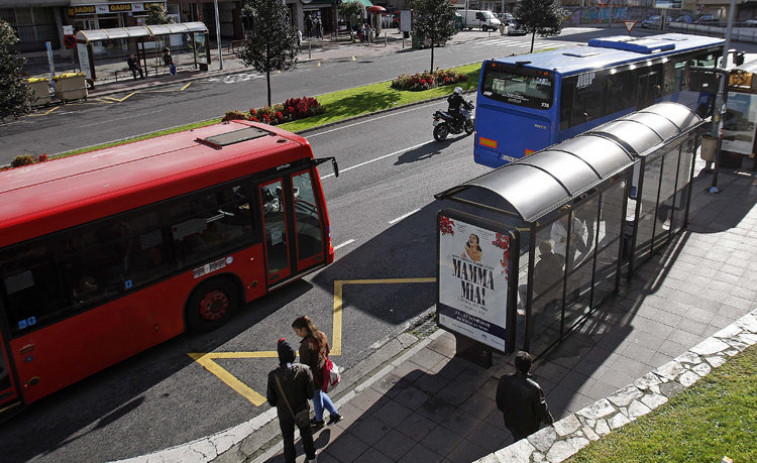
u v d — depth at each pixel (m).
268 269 11.10
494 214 9.00
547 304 8.88
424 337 10.05
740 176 16.52
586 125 15.42
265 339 10.28
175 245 9.69
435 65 37.47
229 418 8.49
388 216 15.12
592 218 9.48
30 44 38.69
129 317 9.34
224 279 10.54
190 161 10.11
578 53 16.94
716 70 15.52
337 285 11.92
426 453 7.51
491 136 15.84
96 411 8.71
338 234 14.20
